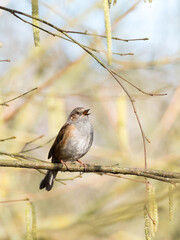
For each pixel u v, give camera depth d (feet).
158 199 41.78
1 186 36.76
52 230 42.63
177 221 41.11
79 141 33.14
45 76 42.68
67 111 46.09
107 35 18.53
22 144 39.99
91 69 42.68
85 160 43.93
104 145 45.39
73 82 42.01
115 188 44.70
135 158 40.57
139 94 40.32
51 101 38.14
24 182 44.09
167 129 42.09
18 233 40.42
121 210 43.04
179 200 40.91
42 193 39.96
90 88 39.11
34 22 20.27
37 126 43.37
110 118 41.47
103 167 26.17
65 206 46.98
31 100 39.52
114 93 40.98
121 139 38.47
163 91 39.96
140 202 43.04
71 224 42.83
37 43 20.21
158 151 44.27
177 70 40.91
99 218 42.63
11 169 37.91
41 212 45.93
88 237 44.91
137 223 46.01
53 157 34.45
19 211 41.68
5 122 38.93
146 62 38.06
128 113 44.78
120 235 44.01
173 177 25.21
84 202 47.26
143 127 44.57
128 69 39.70
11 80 40.81
